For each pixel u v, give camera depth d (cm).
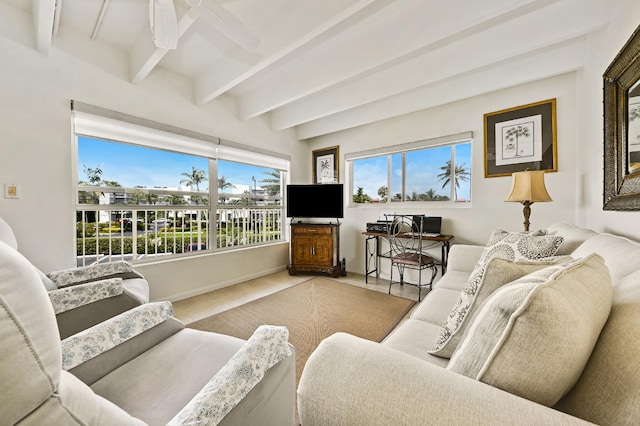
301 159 450
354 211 406
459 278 196
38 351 36
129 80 249
